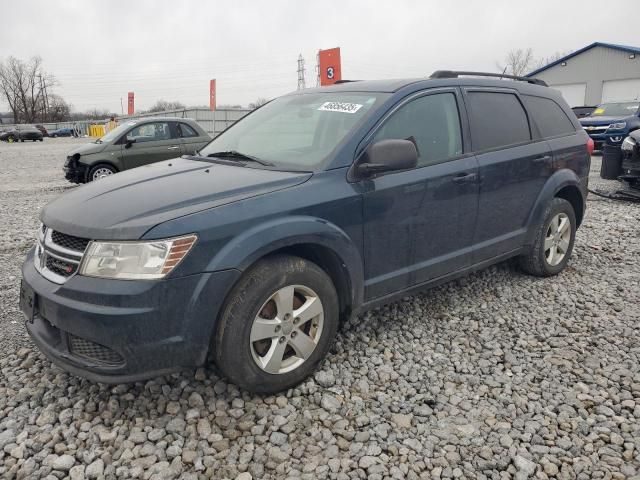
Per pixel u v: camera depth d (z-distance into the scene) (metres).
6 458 2.44
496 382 3.07
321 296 2.99
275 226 2.74
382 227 3.26
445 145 3.68
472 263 3.95
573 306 4.15
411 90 3.58
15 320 3.92
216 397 2.91
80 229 2.61
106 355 2.57
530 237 4.45
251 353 2.75
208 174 3.17
